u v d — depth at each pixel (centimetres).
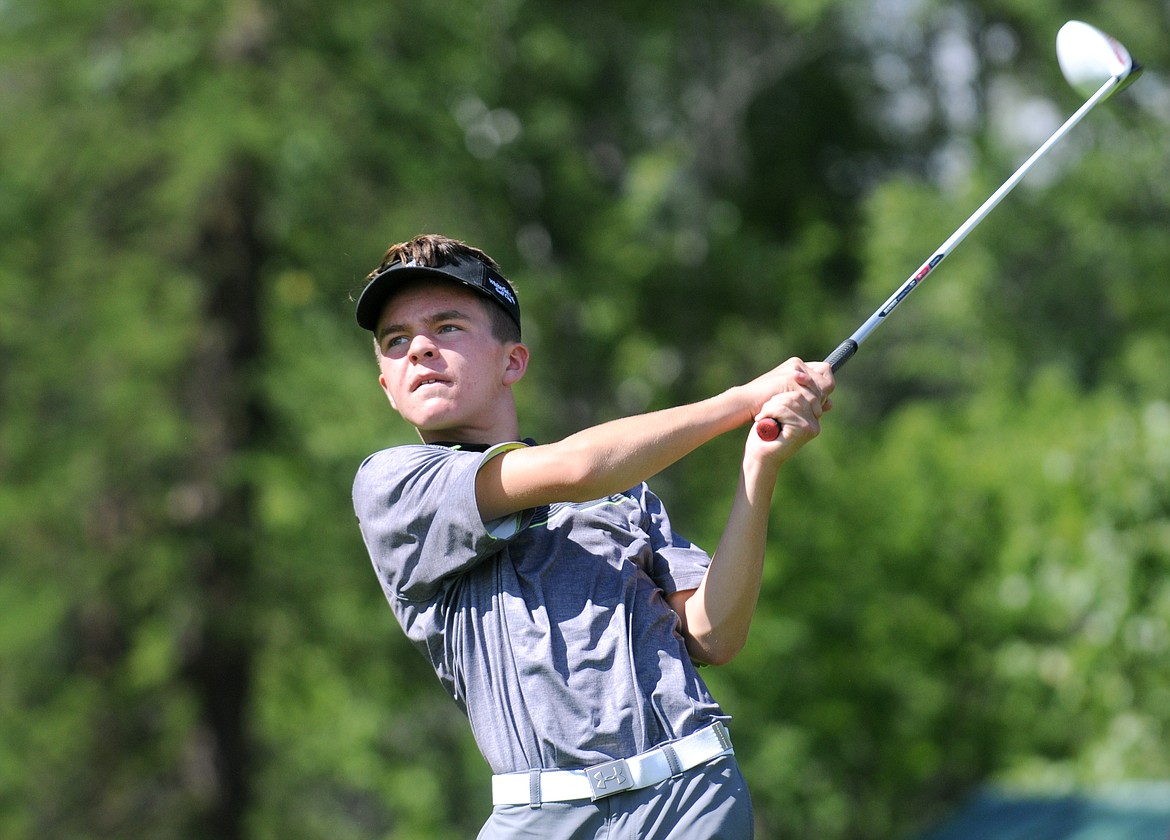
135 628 5038
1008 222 6278
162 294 4888
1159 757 3519
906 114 7994
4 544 4747
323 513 5044
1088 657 3628
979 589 4341
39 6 4775
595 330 6103
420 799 5691
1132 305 6222
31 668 5019
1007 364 6231
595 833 968
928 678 4497
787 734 4728
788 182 7831
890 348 6888
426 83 5181
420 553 1034
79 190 4931
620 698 980
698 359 6906
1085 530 3697
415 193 5181
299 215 5044
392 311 1080
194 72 4775
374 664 5262
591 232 6184
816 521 4816
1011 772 3981
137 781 5144
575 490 995
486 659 1010
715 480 6034
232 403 4975
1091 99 1205
